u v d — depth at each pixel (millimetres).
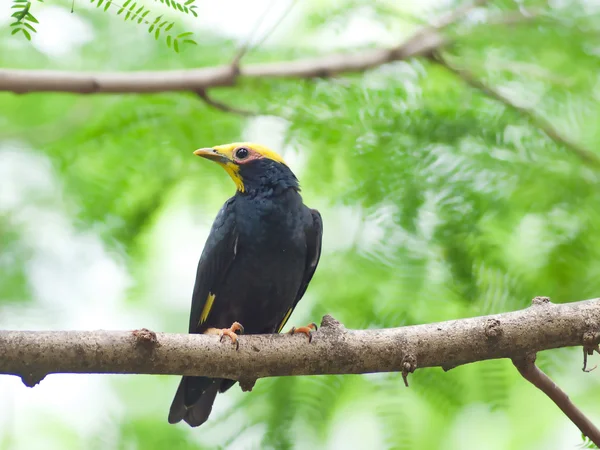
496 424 12812
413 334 8477
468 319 8531
